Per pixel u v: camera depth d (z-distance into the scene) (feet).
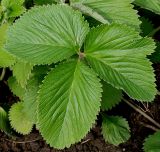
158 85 1.86
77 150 1.80
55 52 1.25
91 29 1.26
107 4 1.49
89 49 1.27
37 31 1.27
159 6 1.53
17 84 1.72
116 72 1.23
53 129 1.21
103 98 1.64
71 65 1.25
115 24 1.26
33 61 1.23
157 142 1.66
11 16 1.50
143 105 1.82
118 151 1.80
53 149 1.81
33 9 1.29
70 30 1.28
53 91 1.21
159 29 1.82
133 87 1.21
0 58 1.48
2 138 1.84
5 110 1.83
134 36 1.24
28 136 1.83
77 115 1.22
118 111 1.86
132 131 1.83
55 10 1.29
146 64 1.23
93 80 1.23
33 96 1.58
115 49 1.25
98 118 1.84
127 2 1.48
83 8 1.42
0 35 1.50
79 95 1.22
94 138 1.82
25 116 1.73
